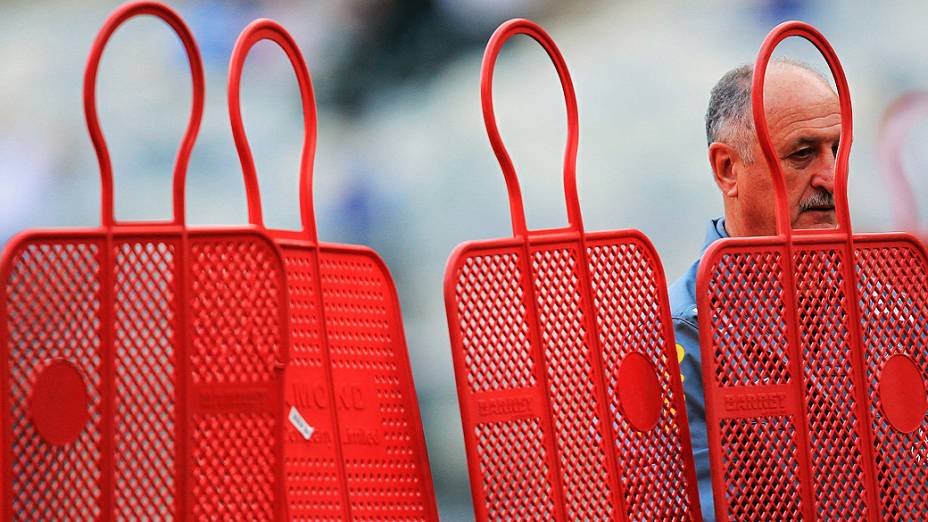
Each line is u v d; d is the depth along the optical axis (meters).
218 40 38.97
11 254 8.52
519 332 10.68
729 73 13.02
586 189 34.03
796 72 12.63
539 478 10.63
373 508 11.06
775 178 11.07
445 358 34.38
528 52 36.38
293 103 38.84
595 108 34.69
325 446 10.61
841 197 11.36
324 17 38.78
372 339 11.28
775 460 11.12
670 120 33.75
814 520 10.88
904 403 11.55
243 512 9.49
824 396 11.22
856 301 11.31
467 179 36.12
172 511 9.09
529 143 35.34
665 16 34.84
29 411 8.62
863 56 31.61
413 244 36.16
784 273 11.02
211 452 9.45
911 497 11.55
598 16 35.69
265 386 9.58
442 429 33.31
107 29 8.84
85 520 8.82
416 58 37.81
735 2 33.94
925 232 14.76
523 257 10.70
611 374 11.19
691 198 32.88
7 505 8.41
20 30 40.66
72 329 8.85
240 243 9.54
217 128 38.72
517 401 10.58
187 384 9.13
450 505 32.19
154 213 38.56
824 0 32.75
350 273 11.16
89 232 8.85
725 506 10.61
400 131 37.56
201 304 9.43
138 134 39.12
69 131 39.44
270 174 38.41
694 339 12.22
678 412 11.55
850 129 11.42
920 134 26.77
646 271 11.55
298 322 10.47
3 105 39.44
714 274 10.87
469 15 37.12
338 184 37.44
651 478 11.35
